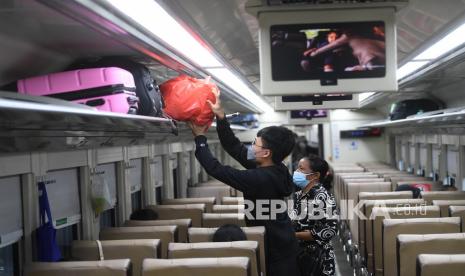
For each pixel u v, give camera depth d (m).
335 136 13.73
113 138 4.12
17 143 2.71
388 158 13.30
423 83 6.66
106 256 3.30
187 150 8.23
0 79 2.86
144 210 4.98
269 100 9.58
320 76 2.72
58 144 3.24
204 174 10.05
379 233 4.77
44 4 1.98
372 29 2.70
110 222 5.07
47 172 3.54
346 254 7.80
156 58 3.43
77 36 2.82
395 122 7.65
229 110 10.05
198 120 3.09
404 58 4.58
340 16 2.71
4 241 2.99
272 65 2.73
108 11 2.26
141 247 3.29
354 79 2.71
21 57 2.85
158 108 3.16
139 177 6.00
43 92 2.84
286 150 3.12
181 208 5.16
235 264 2.55
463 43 3.87
